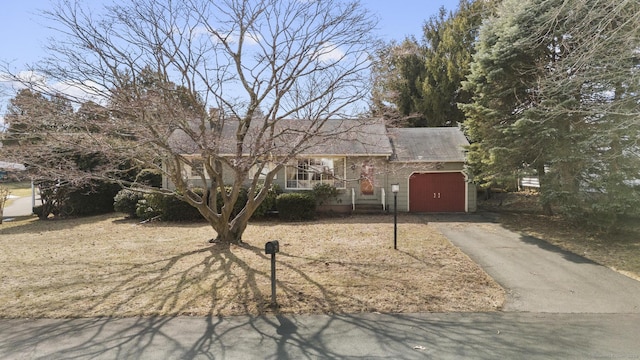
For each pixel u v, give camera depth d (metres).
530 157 12.46
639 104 8.68
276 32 8.00
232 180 15.88
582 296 6.01
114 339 4.46
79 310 5.36
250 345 4.32
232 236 9.78
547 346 4.29
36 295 5.97
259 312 5.27
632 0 6.23
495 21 13.03
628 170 9.82
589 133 10.54
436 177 16.39
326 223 13.59
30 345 4.33
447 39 23.23
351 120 8.95
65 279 6.81
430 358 4.02
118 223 14.16
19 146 7.96
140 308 5.41
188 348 4.24
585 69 8.10
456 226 12.69
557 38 10.45
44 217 16.27
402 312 5.31
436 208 16.39
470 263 7.91
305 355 4.09
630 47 7.15
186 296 5.88
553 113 9.20
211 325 4.85
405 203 16.33
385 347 4.27
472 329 4.76
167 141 7.86
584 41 7.46
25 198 26.06
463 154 16.12
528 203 17.92
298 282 6.54
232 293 5.99
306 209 14.42
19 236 11.73
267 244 5.42
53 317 5.13
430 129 18.61
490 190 20.72
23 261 8.18
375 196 16.38
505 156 12.48
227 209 9.52
